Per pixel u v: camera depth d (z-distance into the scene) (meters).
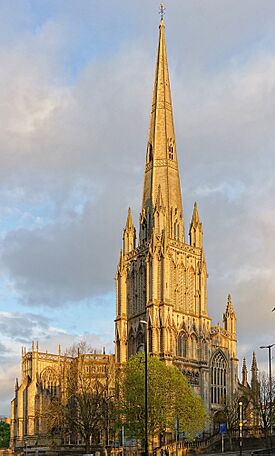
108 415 125.00
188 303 165.50
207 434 150.88
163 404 116.06
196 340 164.12
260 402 143.25
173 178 177.75
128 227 176.75
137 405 115.75
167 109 184.38
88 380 134.25
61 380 143.12
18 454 122.50
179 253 167.12
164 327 155.38
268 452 90.62
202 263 170.62
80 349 138.75
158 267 161.62
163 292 158.50
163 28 192.38
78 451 118.69
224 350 169.25
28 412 165.62
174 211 173.25
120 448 123.56
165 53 190.25
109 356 156.38
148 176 179.12
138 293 167.00
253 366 173.25
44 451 120.38
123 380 124.44
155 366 120.38
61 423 128.38
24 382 172.00
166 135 180.88
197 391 159.12
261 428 140.62
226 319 173.62
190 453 123.12
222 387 165.38
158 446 133.12
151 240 163.25
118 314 169.62
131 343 165.88
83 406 118.88
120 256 174.12
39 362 171.38
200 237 173.88
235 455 103.94
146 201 176.25
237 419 146.38
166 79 187.75
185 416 119.75
